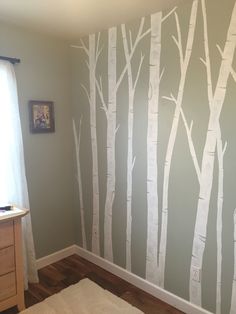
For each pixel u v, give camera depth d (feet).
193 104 6.46
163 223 7.41
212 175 6.32
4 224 6.44
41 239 9.23
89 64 8.71
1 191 7.57
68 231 10.00
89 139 9.09
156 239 7.63
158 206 7.47
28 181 8.69
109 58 8.11
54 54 8.88
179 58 6.57
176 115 6.79
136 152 7.79
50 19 7.30
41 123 8.73
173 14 6.55
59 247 9.77
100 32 8.23
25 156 8.52
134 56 7.48
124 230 8.44
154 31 6.96
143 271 8.06
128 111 7.82
